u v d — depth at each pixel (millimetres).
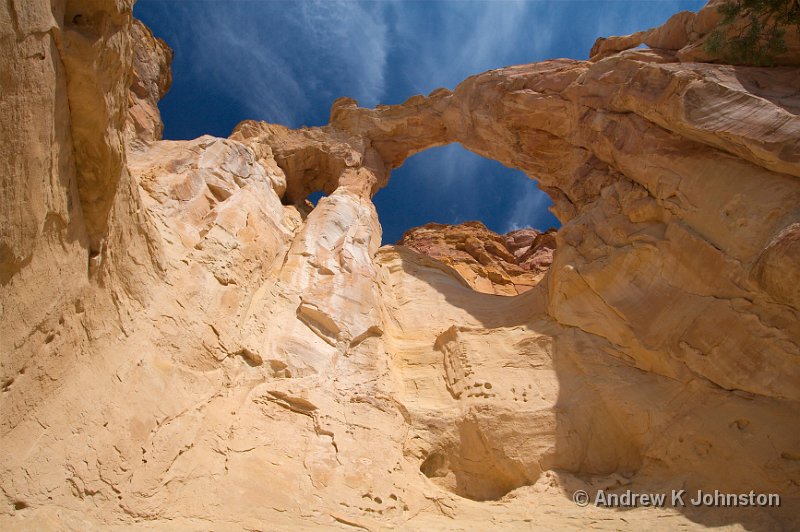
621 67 14531
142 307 8430
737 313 8477
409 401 10617
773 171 9078
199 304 9688
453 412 10062
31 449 5547
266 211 14781
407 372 11617
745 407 7812
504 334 11648
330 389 9883
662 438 8320
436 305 14883
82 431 6168
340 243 14547
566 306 11430
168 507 6191
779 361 7824
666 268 10156
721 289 9016
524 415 9484
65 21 5773
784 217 8461
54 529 5059
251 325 10492
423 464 9414
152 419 7102
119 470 6215
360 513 7316
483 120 18891
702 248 9555
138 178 12117
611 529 6848
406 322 13898
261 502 6820
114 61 6359
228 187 14062
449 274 17953
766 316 8156
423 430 9789
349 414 9367
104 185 6836
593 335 10617
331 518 6965
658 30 15523
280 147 20531
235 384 8953
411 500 8008
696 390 8547
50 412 5965
